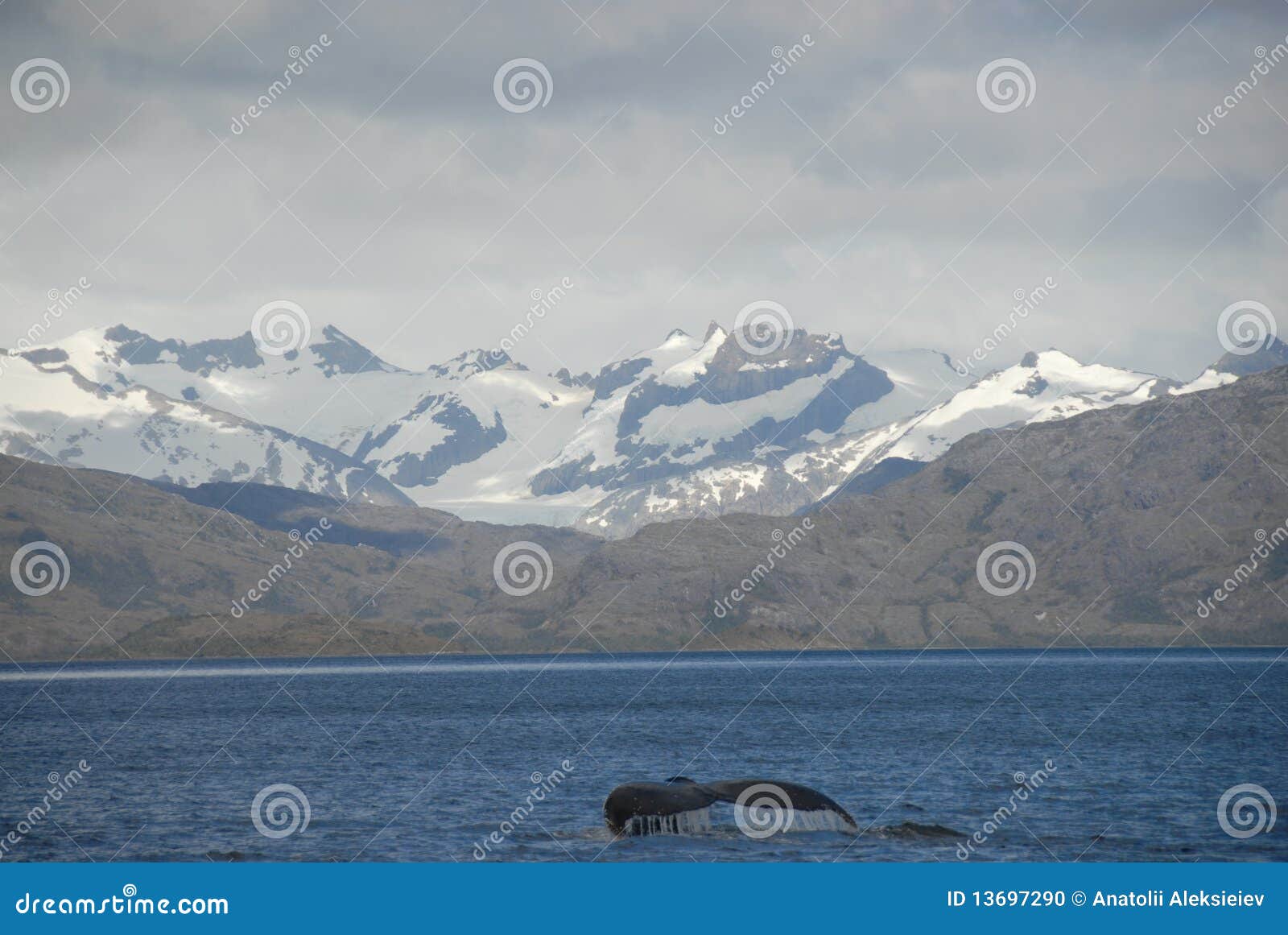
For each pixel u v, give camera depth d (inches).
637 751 6067.9
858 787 4461.1
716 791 3400.6
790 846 3198.8
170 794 4495.6
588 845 3299.7
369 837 3481.8
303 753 6166.3
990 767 5034.5
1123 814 3725.4
